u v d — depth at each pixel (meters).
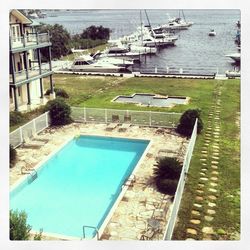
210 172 14.07
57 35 47.75
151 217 11.12
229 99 25.44
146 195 12.34
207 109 22.86
